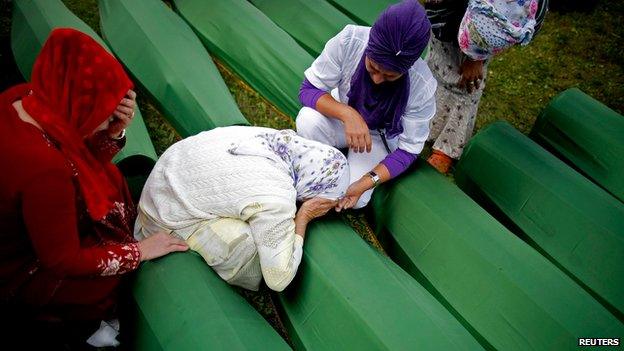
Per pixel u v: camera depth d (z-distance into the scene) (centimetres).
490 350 196
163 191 191
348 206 217
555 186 236
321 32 319
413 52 181
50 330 177
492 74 375
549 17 434
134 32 289
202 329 171
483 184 252
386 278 194
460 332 189
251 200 178
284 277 183
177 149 196
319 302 192
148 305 180
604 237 218
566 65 393
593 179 266
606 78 389
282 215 179
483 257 206
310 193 202
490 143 254
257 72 300
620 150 258
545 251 230
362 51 207
